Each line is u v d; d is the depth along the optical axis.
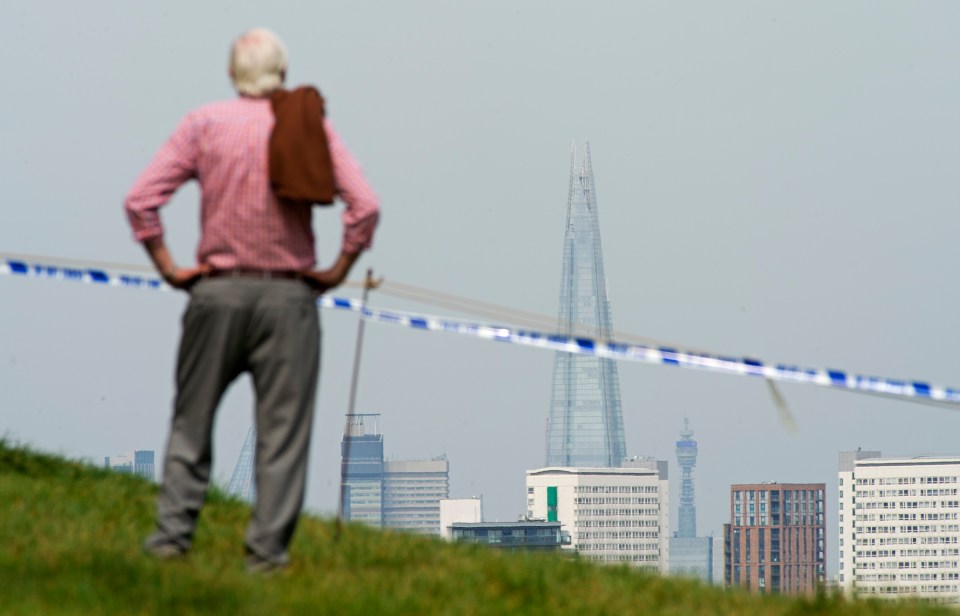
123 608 21.27
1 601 21.16
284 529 24.70
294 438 24.64
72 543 25.92
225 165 24.05
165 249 24.48
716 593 28.67
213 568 24.33
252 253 24.17
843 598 27.28
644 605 26.25
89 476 41.41
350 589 23.69
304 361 24.52
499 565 28.33
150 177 24.17
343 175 24.11
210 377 24.61
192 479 25.19
